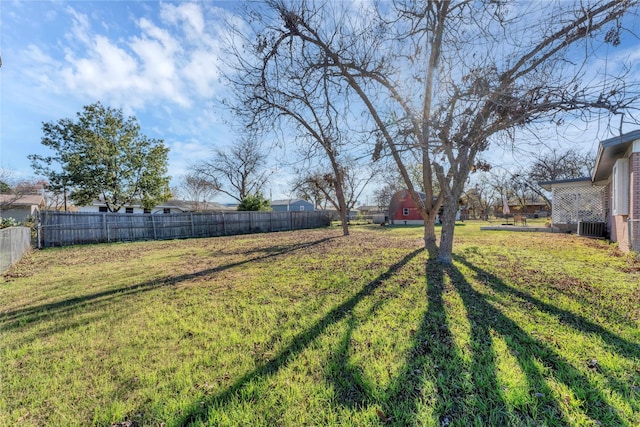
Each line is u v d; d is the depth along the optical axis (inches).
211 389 72.2
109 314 126.8
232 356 88.1
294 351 89.9
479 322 108.3
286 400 67.3
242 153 904.9
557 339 93.0
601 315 112.1
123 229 476.1
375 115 219.3
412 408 63.4
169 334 105.3
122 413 64.9
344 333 101.6
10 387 75.1
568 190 507.2
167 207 1037.8
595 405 62.7
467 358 82.7
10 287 175.9
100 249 369.7
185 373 79.6
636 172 229.1
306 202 1510.8
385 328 105.1
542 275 175.5
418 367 79.0
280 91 247.3
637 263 204.5
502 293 142.6
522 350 86.4
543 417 59.8
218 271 215.3
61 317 124.0
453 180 212.5
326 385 72.4
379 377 74.8
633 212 230.5
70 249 372.2
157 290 165.2
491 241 361.7
